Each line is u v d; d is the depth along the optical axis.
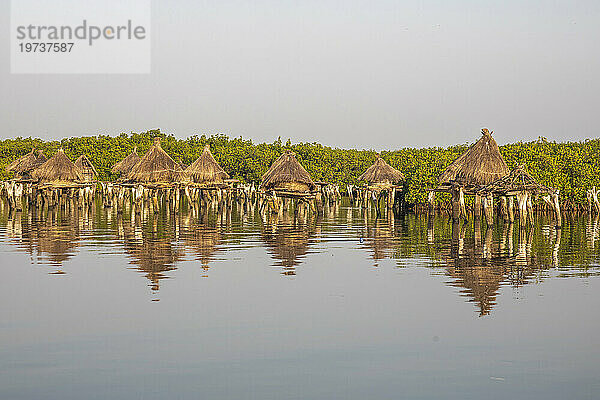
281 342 14.62
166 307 17.78
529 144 73.06
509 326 15.87
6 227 40.78
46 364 13.13
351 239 34.59
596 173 57.91
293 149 92.00
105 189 68.75
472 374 12.65
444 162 62.81
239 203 71.50
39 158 70.06
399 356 13.68
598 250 29.42
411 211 61.75
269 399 11.45
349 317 16.73
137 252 28.42
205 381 12.28
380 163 65.88
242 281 21.48
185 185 61.34
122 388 11.91
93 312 17.19
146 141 109.00
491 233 38.28
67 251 28.66
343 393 11.73
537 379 12.40
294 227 42.28
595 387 12.01
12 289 20.06
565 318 16.58
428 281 21.52
